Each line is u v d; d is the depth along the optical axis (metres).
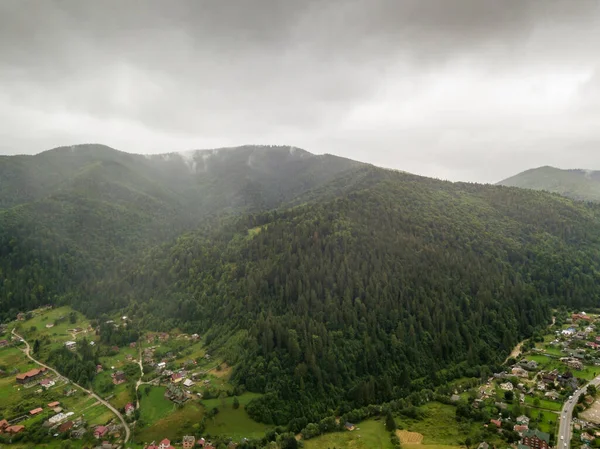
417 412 169.50
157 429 163.12
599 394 172.12
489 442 142.38
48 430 162.00
